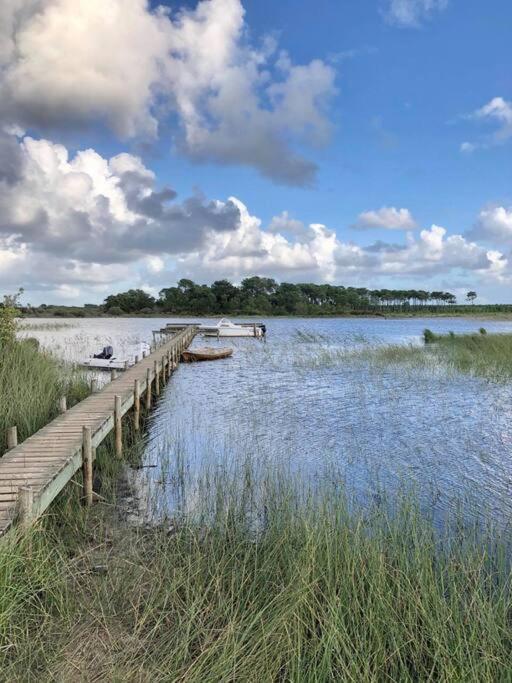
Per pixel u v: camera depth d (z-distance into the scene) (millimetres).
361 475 8062
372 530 5309
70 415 9414
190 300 105875
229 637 3574
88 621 3996
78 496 6934
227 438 10383
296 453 9305
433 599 3947
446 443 9969
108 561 5047
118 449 9203
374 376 18328
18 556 4137
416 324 71312
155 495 7227
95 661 3551
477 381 17047
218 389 16734
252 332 40688
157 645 3697
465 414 12438
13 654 3535
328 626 3650
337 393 15336
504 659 3467
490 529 5582
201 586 4301
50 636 3773
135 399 11281
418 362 20844
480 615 3861
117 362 19219
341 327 61281
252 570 4613
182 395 15797
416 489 7309
